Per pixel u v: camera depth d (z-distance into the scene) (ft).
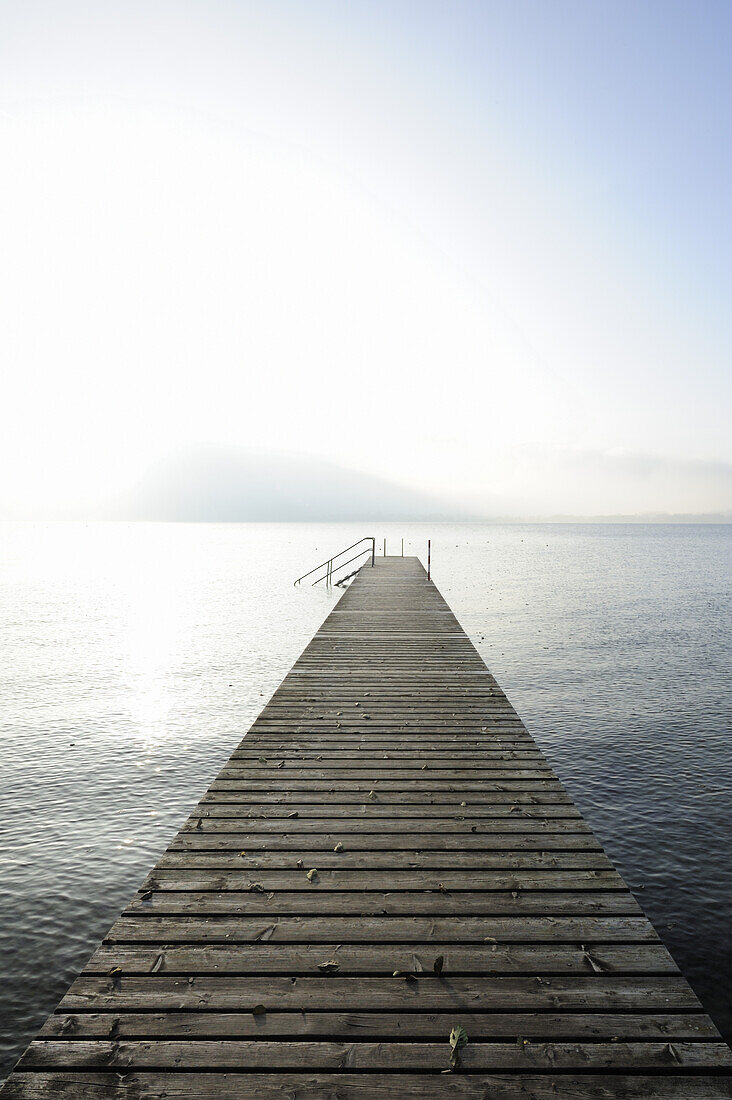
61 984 20.74
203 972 10.38
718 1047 9.02
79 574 193.98
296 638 87.10
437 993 10.01
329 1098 8.14
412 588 69.97
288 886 13.12
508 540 566.36
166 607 118.32
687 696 57.72
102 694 57.93
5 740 45.09
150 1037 9.03
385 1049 8.91
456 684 30.99
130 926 11.64
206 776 38.96
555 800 17.83
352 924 11.84
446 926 11.84
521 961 10.80
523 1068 8.63
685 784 37.99
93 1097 8.09
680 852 29.96
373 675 32.76
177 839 15.26
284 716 25.88
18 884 26.73
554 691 59.31
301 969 10.51
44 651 77.46
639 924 11.96
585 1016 9.58
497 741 22.90
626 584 167.53
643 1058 8.82
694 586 162.61
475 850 14.87
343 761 20.84
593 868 14.08
